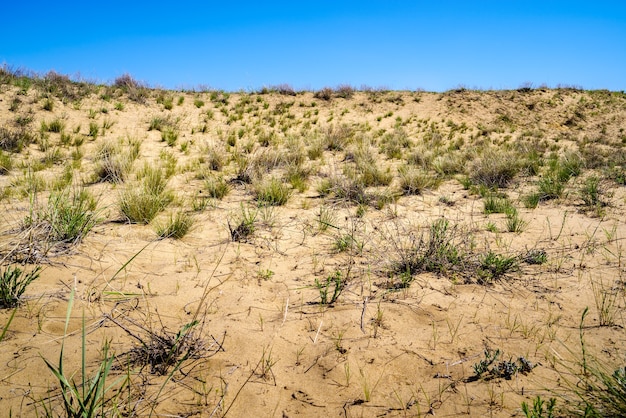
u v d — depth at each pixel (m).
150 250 3.48
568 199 5.91
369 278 3.05
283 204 5.47
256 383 1.88
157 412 1.66
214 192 5.75
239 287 2.88
